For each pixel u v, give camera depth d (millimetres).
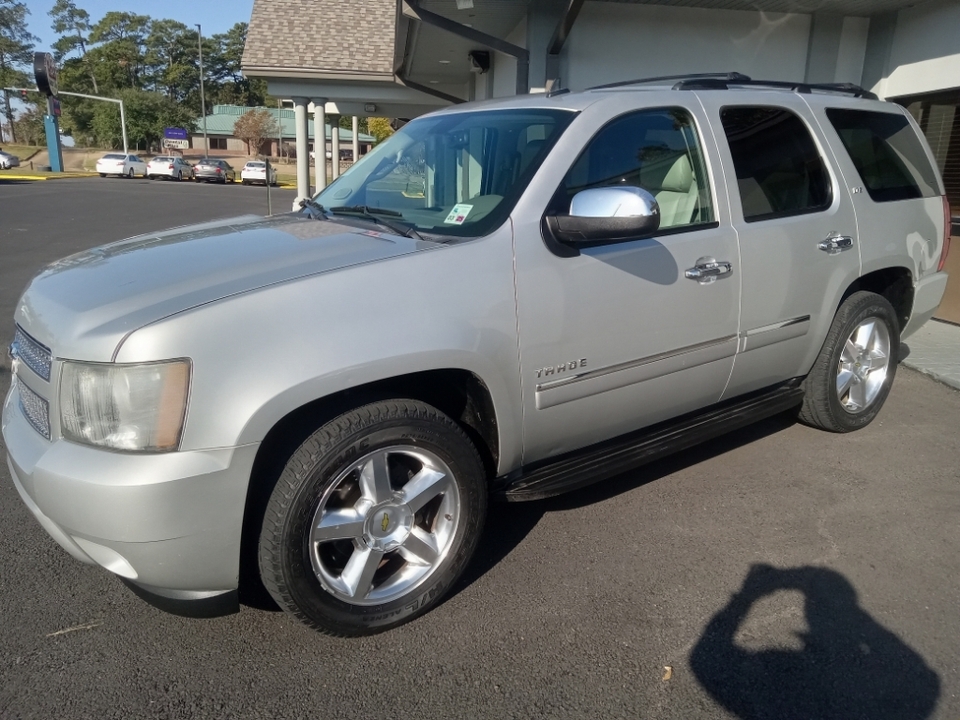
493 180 3367
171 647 2852
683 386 3729
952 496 4125
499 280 2994
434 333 2809
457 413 3262
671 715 2564
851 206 4391
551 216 3166
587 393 3326
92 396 2477
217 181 47844
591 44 9172
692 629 2998
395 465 2963
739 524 3805
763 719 2557
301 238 3156
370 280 2748
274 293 2602
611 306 3301
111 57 91312
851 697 2656
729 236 3740
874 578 3354
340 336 2641
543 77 9172
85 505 2449
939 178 5137
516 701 2613
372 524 2840
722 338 3791
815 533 3727
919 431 5039
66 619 2996
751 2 8602
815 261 4172
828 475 4363
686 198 3670
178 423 2447
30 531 3629
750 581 3318
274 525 2621
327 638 2922
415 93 18328
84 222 18484
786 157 4145
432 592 3008
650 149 3570
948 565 3459
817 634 2975
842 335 4496
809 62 9312
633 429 3705
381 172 3996
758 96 4133
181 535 2492
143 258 3029
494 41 9109
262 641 2898
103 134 80938
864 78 9359
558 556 3502
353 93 18219
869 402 4887
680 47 9297
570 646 2889
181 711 2539
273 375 2527
